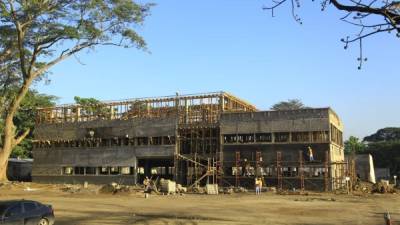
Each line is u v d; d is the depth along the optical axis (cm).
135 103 7256
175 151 6725
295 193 5269
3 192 5125
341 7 484
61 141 7675
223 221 2561
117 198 4534
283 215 2902
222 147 6369
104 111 7494
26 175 9175
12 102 5503
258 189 5325
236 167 6194
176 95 6938
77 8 4872
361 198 4647
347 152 12075
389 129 15425
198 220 2606
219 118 6494
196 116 6762
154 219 2639
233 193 5472
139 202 4016
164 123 6875
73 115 7750
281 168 5975
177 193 5438
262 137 6216
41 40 5112
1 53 5453
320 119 5909
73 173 7506
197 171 6450
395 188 6388
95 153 7331
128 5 4959
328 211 3181
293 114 6062
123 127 7169
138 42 5206
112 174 7138
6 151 5650
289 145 6006
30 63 5306
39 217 2053
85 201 4088
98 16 4984
